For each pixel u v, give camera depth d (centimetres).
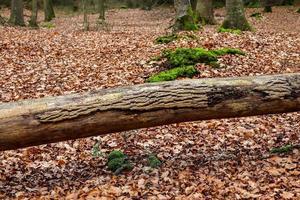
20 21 2677
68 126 539
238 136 733
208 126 784
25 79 1126
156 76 1030
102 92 557
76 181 598
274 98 586
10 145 532
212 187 539
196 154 664
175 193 534
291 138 698
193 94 568
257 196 506
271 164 587
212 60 1114
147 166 620
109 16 3834
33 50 1463
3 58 1334
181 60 1110
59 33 2078
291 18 2898
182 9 1688
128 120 557
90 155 700
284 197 498
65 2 4572
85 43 1595
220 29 1584
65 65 1248
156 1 4259
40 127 529
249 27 1661
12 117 521
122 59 1259
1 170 647
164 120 572
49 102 538
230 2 1658
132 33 1977
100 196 541
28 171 648
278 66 1116
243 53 1186
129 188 555
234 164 602
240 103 580
